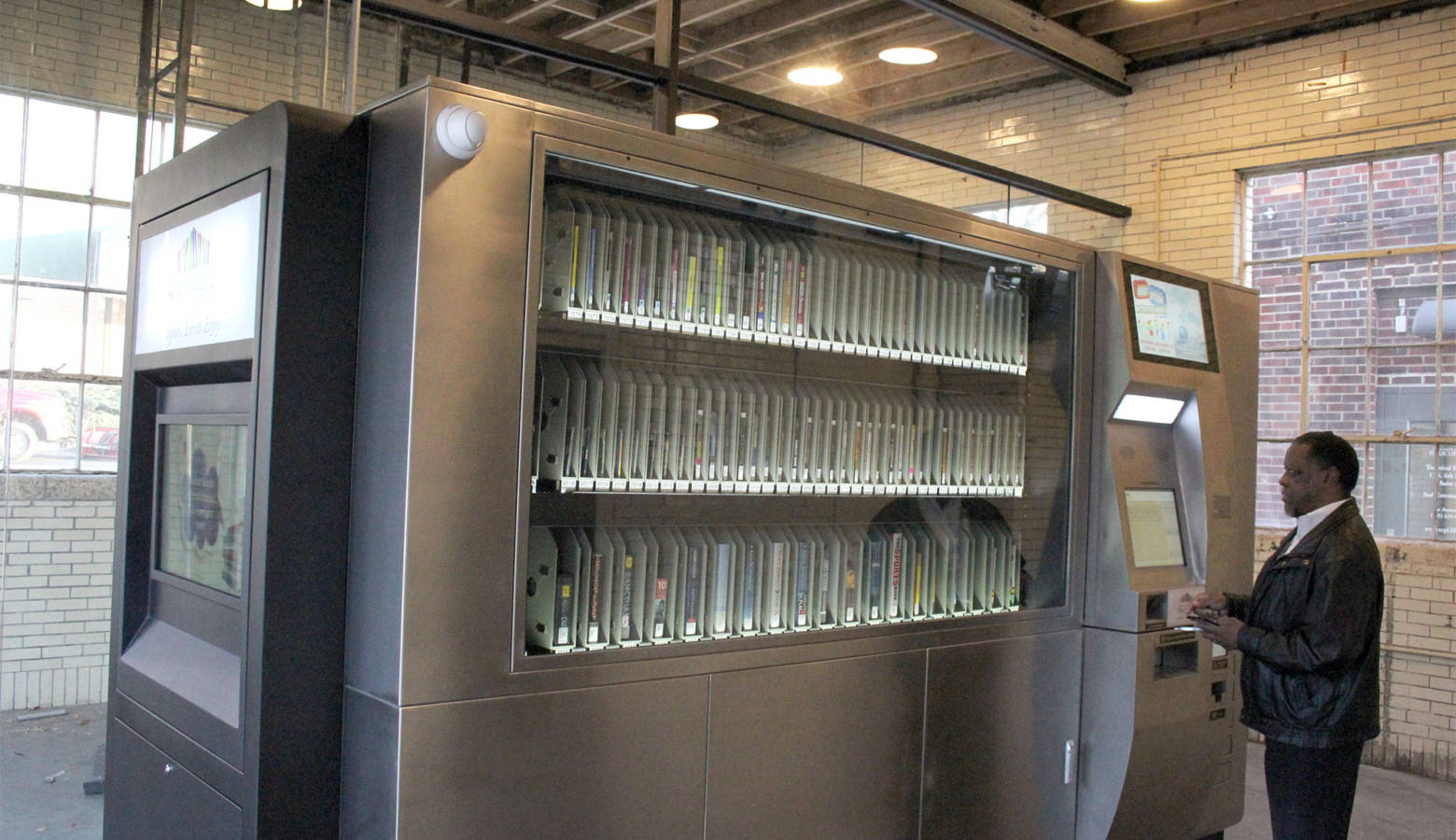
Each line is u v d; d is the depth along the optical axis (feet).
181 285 8.13
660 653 7.59
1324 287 19.76
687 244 8.36
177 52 13.29
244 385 7.41
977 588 10.62
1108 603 10.94
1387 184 19.02
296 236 6.76
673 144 7.81
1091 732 11.03
